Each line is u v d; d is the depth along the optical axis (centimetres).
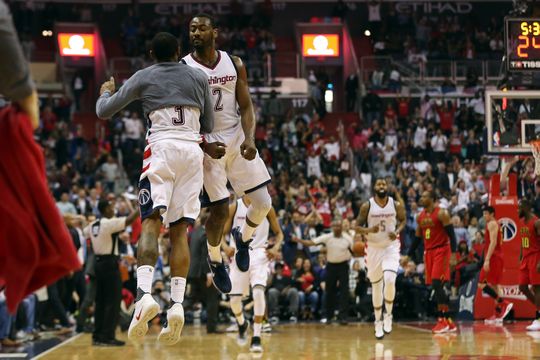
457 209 2125
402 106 2989
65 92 3238
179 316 520
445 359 912
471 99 3050
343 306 1662
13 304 312
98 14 3650
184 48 3412
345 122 3122
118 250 1216
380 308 1256
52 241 316
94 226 1197
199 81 546
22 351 1119
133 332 508
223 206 607
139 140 2728
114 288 1203
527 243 1397
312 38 3541
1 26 299
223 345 1174
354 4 3666
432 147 2691
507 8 3703
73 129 2812
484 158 2589
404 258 1432
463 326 1495
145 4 3669
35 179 314
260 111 2961
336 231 1670
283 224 1858
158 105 536
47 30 3516
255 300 1078
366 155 2602
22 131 314
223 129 595
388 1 3678
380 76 3125
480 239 1814
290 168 2566
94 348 1151
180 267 534
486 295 1656
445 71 3128
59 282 1496
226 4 3678
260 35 3472
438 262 1367
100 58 3409
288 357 974
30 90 314
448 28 3559
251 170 616
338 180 2453
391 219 1249
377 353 1005
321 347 1109
